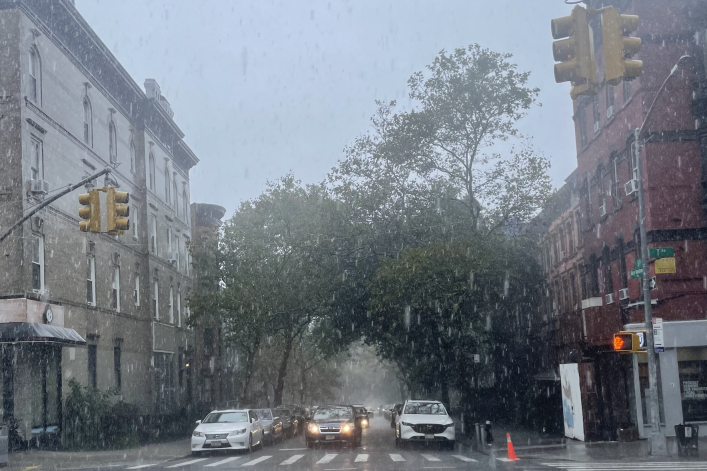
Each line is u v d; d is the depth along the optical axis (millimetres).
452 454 22203
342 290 42062
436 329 36125
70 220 31297
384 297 33625
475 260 33312
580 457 19203
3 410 25953
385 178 39281
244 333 42219
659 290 25969
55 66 30625
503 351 44438
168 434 33250
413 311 34719
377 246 40281
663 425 25250
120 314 37250
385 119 39844
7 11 27656
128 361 38250
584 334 25125
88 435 26391
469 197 38250
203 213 62906
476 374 40594
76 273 31750
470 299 33375
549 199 38312
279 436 31609
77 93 32969
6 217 26766
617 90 29438
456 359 35688
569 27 9305
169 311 46219
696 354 25578
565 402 27078
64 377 29812
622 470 15328
